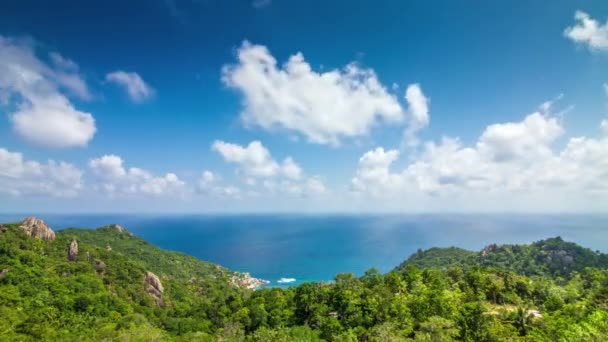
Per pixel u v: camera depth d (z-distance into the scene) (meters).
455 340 57.66
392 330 62.81
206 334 85.75
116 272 134.00
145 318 95.94
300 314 88.94
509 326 64.38
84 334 77.94
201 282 175.12
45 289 99.25
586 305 68.25
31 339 70.94
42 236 137.00
